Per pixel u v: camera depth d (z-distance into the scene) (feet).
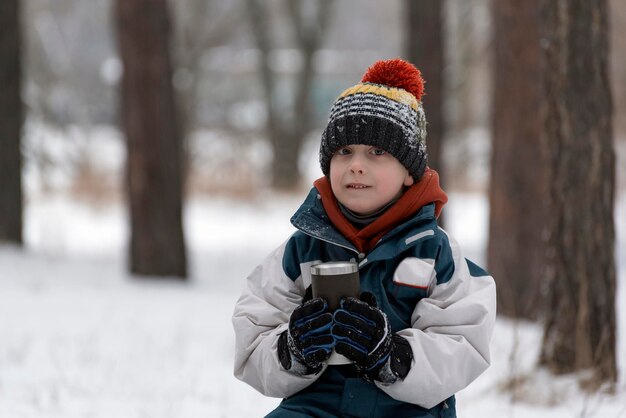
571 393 29.53
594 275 30.66
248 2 150.41
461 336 13.62
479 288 14.16
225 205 120.16
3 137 66.80
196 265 73.00
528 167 47.37
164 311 47.60
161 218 61.11
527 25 47.24
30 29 151.33
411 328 13.80
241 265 74.23
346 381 13.73
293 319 13.12
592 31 30.14
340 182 14.37
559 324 31.14
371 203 14.24
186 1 147.84
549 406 28.50
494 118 48.75
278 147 149.79
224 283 63.57
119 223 103.24
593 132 30.37
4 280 53.83
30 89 138.72
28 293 49.96
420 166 14.52
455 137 132.26
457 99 132.67
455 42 132.98
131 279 59.72
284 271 14.92
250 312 14.73
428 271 13.87
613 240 30.94
